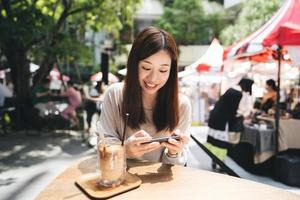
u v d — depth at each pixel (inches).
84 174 55.3
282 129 187.2
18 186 166.2
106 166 48.7
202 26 805.2
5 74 486.6
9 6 309.7
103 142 51.9
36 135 307.3
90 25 414.6
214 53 280.1
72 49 347.6
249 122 215.6
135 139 54.9
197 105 393.7
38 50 348.5
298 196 47.8
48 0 359.3
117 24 417.1
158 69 58.9
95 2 368.8
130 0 399.2
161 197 46.7
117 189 48.3
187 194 47.8
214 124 202.8
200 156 213.5
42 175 185.2
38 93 358.9
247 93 206.7
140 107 65.6
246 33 553.0
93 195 45.9
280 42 157.9
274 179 187.2
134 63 61.6
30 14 289.7
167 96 65.9
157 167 59.8
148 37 58.8
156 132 67.9
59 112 319.0
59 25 351.6
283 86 441.4
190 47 874.1
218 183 52.2
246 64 378.6
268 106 244.5
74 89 323.9
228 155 244.5
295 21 164.6
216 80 416.2
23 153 236.8
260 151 189.9
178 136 59.1
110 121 67.8
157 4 989.8
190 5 791.7
